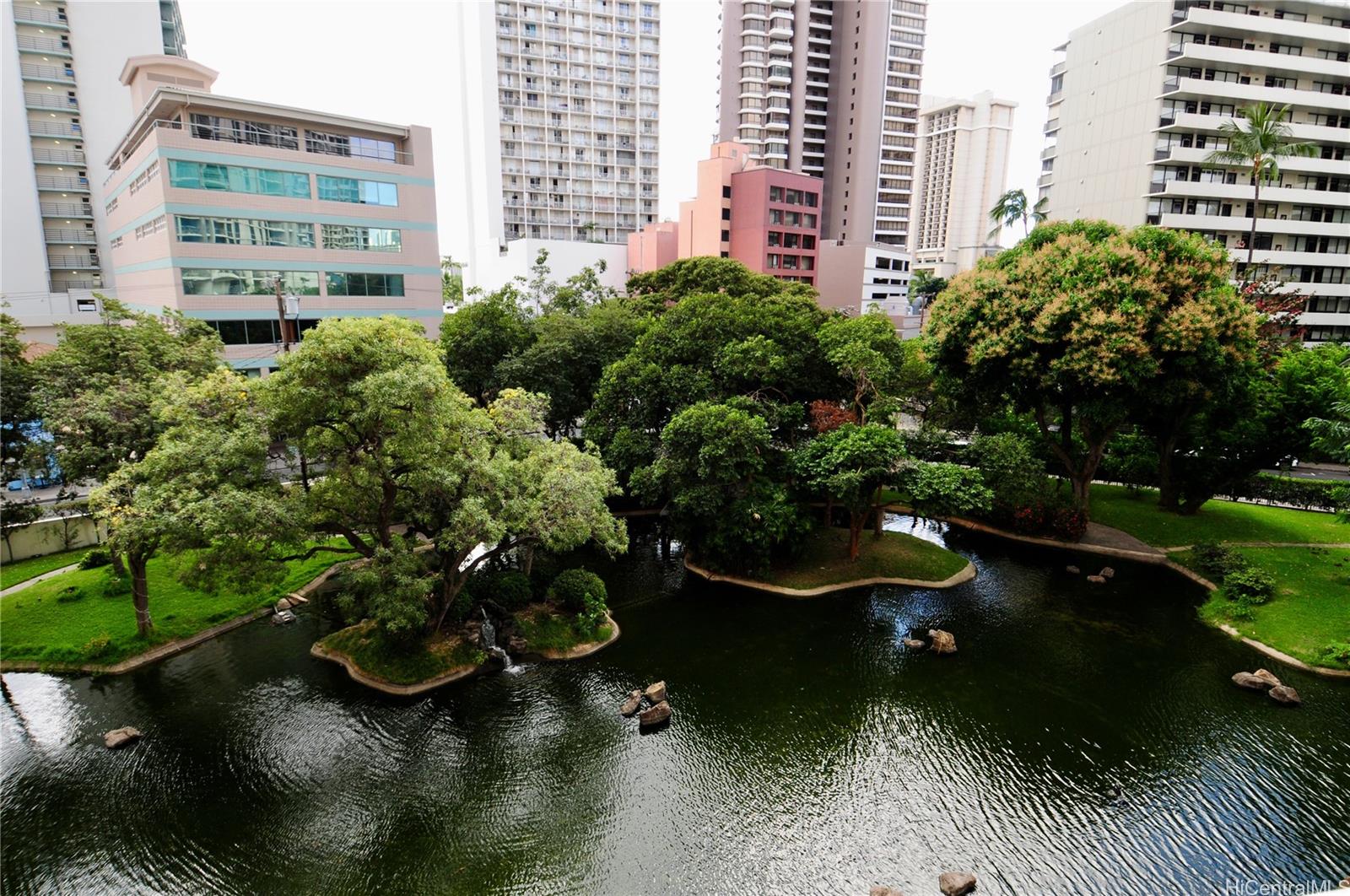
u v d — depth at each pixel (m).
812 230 96.31
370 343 21.22
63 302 60.06
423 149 55.84
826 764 20.59
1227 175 61.59
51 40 69.75
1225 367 31.81
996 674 25.41
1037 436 43.34
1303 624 26.98
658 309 57.75
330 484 23.64
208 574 21.89
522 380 42.78
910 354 42.69
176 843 17.44
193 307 46.97
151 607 28.09
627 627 28.89
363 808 18.66
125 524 20.73
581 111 121.69
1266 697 23.62
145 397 25.94
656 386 37.03
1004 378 35.66
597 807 18.86
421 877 16.53
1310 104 59.81
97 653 24.80
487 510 23.31
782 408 35.53
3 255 69.31
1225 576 31.28
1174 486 40.47
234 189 47.59
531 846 17.50
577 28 118.38
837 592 32.28
